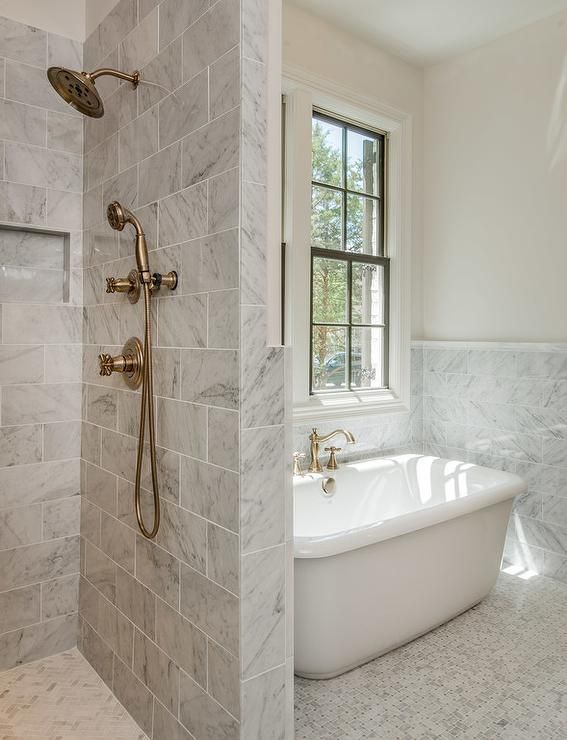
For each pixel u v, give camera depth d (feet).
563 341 10.09
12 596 7.21
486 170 11.18
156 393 5.84
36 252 7.43
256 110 4.71
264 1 4.78
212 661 5.00
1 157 6.95
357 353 11.64
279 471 4.95
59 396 7.48
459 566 8.24
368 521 10.23
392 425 11.71
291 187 10.14
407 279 11.96
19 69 7.07
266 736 4.89
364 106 11.09
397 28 10.69
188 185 5.28
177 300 5.48
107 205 6.87
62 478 7.54
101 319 7.05
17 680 6.98
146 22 5.98
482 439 11.22
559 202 10.10
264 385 4.82
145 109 6.01
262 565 4.82
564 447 9.97
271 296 4.90
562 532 10.02
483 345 11.14
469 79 11.43
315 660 6.86
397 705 6.57
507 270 10.89
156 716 5.85
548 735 6.09
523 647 7.80
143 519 6.11
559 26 10.04
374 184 11.95
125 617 6.46
